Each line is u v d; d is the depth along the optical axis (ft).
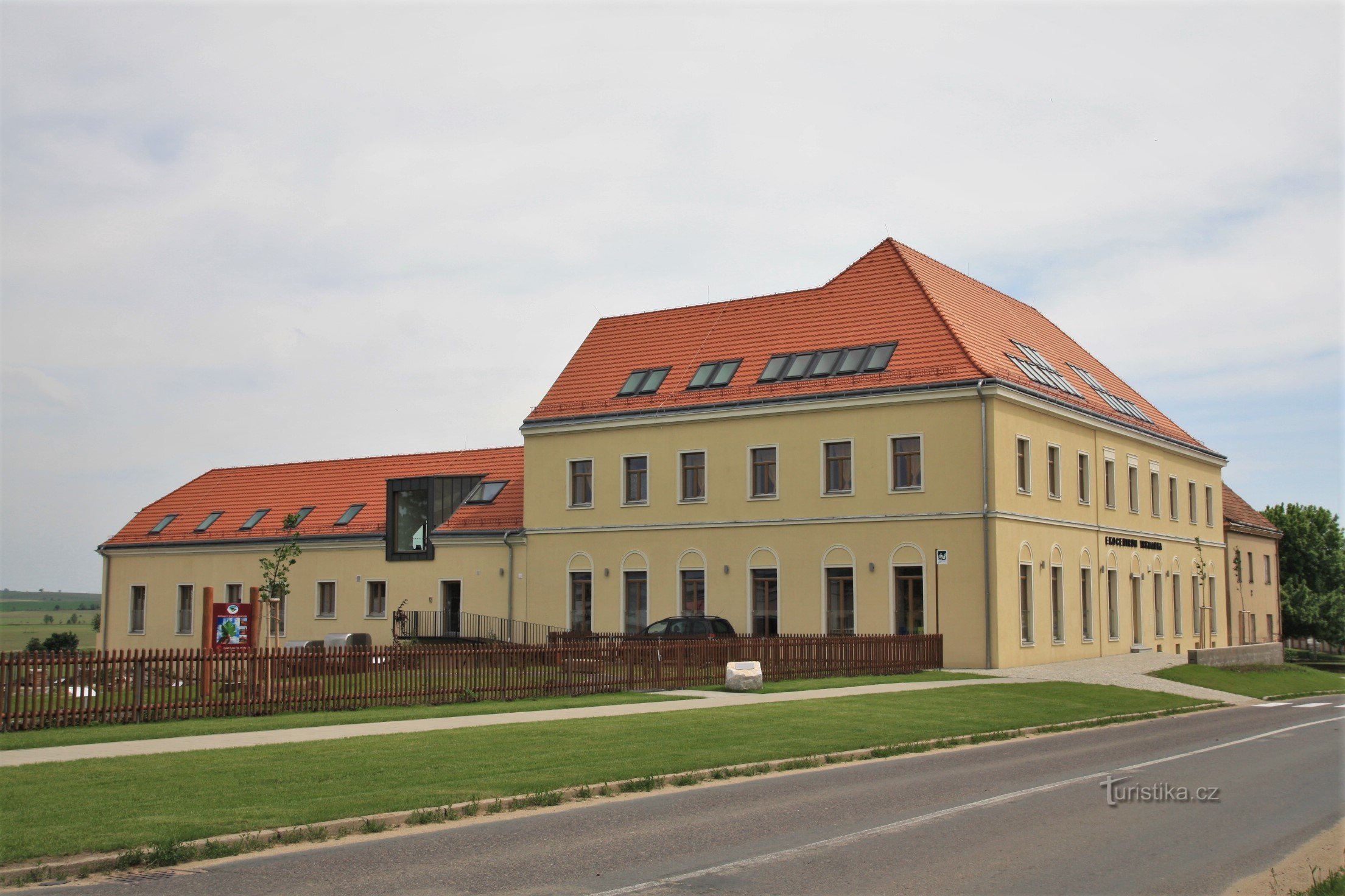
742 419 135.85
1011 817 40.01
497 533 156.15
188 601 189.16
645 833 37.35
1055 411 130.41
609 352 156.25
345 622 171.42
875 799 44.09
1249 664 135.33
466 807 40.57
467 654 80.07
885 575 124.57
